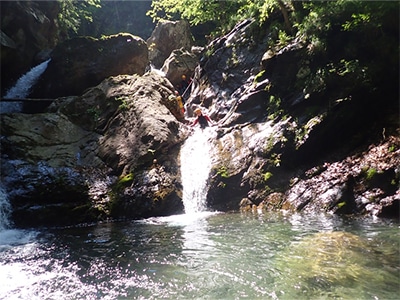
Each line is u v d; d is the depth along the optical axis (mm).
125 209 8727
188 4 18859
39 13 17203
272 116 10523
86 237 6852
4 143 9297
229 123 11234
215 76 14289
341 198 7934
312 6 11164
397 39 9469
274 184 9133
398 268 4441
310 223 7004
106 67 14203
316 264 4680
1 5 14641
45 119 10344
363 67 9391
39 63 16047
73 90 14008
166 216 8719
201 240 6207
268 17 13289
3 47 13695
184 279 4508
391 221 6883
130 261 5254
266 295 3951
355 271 4387
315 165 9125
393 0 9203
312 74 10078
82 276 4719
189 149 10398
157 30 23734
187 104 14938
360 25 9547
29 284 4484
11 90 14539
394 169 7746
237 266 4848
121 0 32844
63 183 8820
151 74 12742
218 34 18281
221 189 9367
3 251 5945
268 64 11234
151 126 10172
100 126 11031
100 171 9688
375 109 9461
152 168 9469
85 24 28734
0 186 8391
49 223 8164
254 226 7020
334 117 9195
